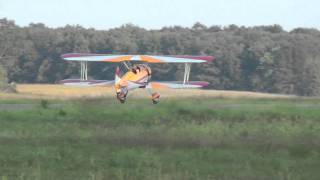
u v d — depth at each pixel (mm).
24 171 46344
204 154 55844
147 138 65562
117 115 94750
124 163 50625
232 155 55531
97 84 134500
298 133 71938
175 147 60875
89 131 73625
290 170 47875
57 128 77500
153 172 45906
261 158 53906
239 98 151125
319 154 56375
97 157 53875
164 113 98062
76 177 44531
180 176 44719
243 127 78375
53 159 52875
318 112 100250
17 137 67938
